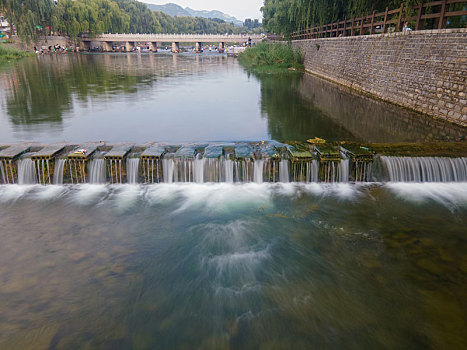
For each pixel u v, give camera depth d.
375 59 18.55
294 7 38.00
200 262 5.53
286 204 7.38
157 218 6.86
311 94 19.86
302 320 4.41
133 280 5.12
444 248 5.84
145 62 51.06
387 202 7.43
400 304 4.61
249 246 5.95
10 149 8.52
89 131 11.78
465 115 11.38
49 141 10.48
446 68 12.33
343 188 8.06
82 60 53.44
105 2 101.81
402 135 10.74
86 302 4.68
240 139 10.80
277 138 10.80
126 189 8.08
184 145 9.05
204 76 30.48
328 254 5.71
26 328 4.24
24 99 18.00
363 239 6.12
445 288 4.89
